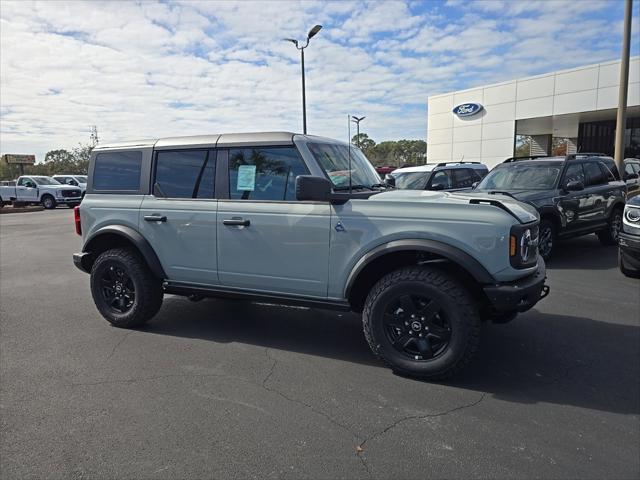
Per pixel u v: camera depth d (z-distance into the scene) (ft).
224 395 11.53
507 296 11.26
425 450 9.18
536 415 10.48
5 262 30.50
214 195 14.93
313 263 13.35
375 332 12.51
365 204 12.71
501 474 8.41
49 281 24.61
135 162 16.33
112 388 11.94
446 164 38.73
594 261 27.25
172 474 8.52
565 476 8.34
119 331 16.34
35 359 13.85
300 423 10.22
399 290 12.11
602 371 12.74
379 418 10.40
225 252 14.61
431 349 12.12
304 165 13.62
